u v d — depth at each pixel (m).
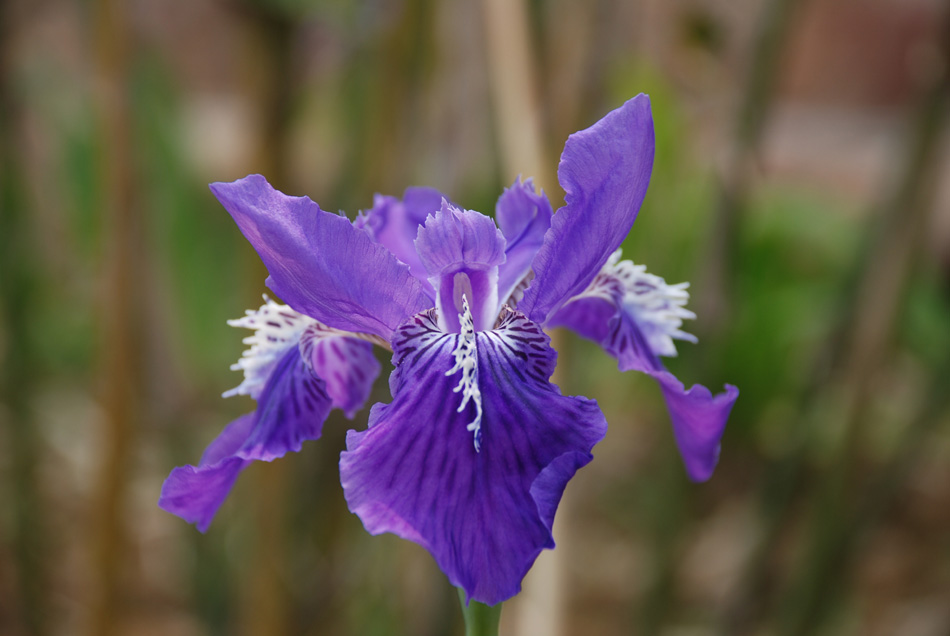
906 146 0.57
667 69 0.71
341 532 0.63
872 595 0.87
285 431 0.41
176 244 0.76
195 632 0.75
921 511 0.98
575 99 0.54
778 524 0.65
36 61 0.89
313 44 0.65
